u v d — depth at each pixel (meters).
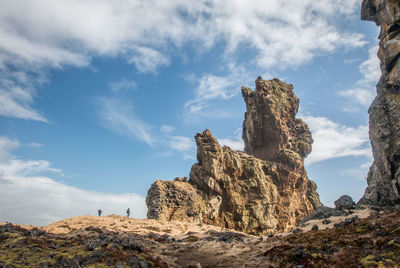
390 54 81.69
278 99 143.62
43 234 50.22
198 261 44.44
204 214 104.69
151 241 59.62
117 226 76.44
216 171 111.94
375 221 46.72
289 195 127.25
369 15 93.69
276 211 121.75
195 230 84.62
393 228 40.00
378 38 93.75
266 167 126.44
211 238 62.53
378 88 88.62
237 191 113.88
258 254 42.84
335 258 34.31
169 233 77.81
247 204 111.75
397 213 50.91
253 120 140.00
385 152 73.25
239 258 43.69
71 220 78.88
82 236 52.38
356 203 79.62
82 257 34.78
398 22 81.62
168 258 43.09
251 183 115.12
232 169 116.62
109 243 41.25
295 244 43.91
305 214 132.62
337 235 43.72
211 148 116.94
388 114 74.50
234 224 107.44
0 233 46.22
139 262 33.66
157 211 97.12
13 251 37.12
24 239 42.38
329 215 68.75
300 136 146.25
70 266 31.81
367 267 29.98
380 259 30.77
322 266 32.69
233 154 120.62
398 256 30.94
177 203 102.31
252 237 63.06
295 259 36.09
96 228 63.81
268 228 109.38
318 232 49.00
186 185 110.00
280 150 135.00
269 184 120.88
